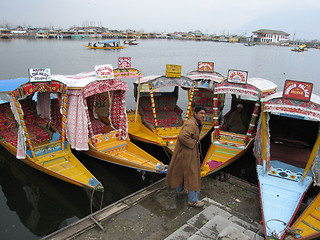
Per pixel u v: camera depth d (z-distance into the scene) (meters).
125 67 8.41
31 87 6.59
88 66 30.92
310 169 6.43
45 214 6.67
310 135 8.12
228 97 19.00
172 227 5.09
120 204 5.69
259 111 9.23
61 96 7.40
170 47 84.75
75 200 7.12
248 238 3.90
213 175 7.08
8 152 9.26
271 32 155.75
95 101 10.70
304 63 44.84
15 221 6.43
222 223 4.79
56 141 7.79
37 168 7.34
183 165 5.30
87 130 7.70
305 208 5.85
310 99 5.66
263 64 41.31
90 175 6.79
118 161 7.66
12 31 116.81
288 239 4.56
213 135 8.66
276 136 8.41
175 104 11.61
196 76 10.98
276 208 5.26
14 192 7.47
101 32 140.00
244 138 8.47
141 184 7.93
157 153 9.74
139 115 10.38
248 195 6.19
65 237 4.77
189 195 5.54
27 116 9.48
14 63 30.62
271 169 6.41
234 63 41.91
